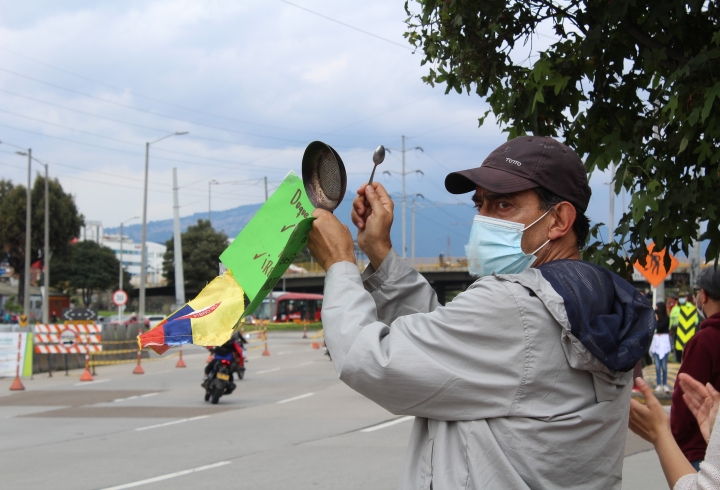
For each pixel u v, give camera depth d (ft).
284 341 144.77
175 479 25.03
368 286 7.40
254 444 31.89
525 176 6.41
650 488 21.45
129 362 88.43
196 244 244.42
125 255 522.47
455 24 13.35
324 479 24.70
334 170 6.71
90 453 30.25
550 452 5.62
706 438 7.31
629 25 12.06
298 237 6.59
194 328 6.60
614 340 5.67
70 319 114.32
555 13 13.32
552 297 5.72
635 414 6.97
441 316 5.88
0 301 245.24
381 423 37.88
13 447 31.99
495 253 6.59
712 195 11.07
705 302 12.56
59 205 194.18
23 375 67.36
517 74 13.55
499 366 5.68
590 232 12.09
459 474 5.70
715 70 10.73
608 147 11.87
